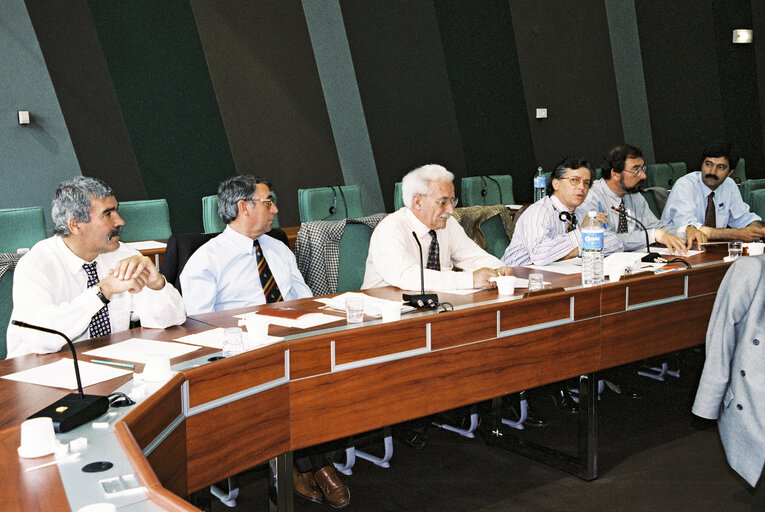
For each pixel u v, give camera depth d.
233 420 1.85
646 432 3.30
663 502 2.60
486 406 3.18
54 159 5.39
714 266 3.13
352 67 6.77
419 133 6.91
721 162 4.14
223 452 1.83
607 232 3.38
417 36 6.64
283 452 2.01
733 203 4.43
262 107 6.30
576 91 7.59
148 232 4.74
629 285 2.81
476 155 6.98
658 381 4.05
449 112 6.78
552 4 7.24
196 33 5.88
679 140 7.68
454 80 6.69
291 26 6.41
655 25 7.60
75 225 2.12
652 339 2.94
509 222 3.89
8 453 1.26
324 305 2.55
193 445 1.76
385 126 6.91
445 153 6.92
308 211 5.00
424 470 2.93
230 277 2.82
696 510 2.53
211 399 1.79
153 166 5.83
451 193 2.91
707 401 2.37
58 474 1.17
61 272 2.17
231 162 6.19
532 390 3.44
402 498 2.67
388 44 6.75
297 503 2.65
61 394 1.60
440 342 2.29
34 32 5.23
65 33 5.34
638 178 3.78
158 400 1.57
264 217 2.80
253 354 1.89
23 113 5.18
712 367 2.35
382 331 2.17
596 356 2.74
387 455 2.88
